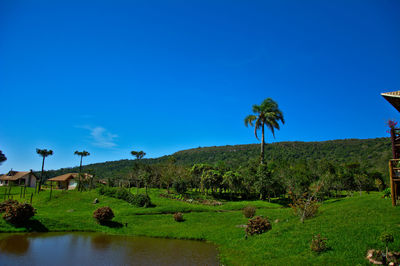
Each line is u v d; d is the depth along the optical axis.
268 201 51.66
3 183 76.31
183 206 41.03
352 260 13.05
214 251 20.39
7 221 26.03
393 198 21.19
